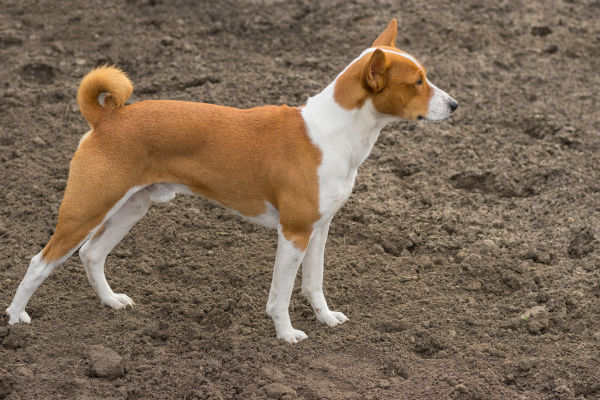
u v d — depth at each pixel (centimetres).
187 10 1445
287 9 1449
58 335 724
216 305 792
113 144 663
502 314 788
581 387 676
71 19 1414
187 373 676
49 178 1008
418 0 1485
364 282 844
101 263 756
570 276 844
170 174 688
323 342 734
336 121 669
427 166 1069
